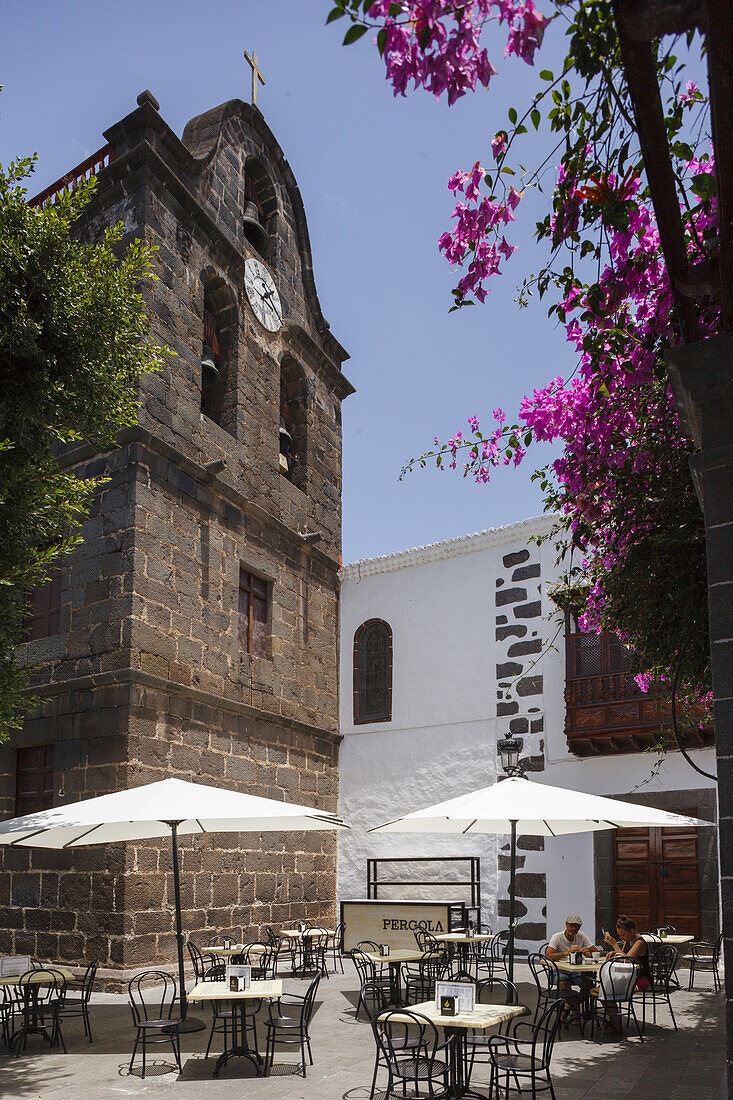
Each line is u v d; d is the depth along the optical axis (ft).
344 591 63.57
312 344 62.54
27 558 26.96
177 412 47.52
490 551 57.36
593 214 13.44
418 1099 19.34
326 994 37.17
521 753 52.75
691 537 19.17
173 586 45.52
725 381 11.12
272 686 53.52
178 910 29.35
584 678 49.01
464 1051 22.02
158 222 48.26
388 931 47.65
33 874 42.65
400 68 9.06
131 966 39.04
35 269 25.58
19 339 24.41
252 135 59.93
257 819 33.30
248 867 48.91
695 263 14.19
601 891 47.42
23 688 44.88
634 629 22.34
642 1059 25.41
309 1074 23.97
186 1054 26.48
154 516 44.80
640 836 47.03
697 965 41.96
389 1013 20.67
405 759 57.77
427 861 54.75
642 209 14.93
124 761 40.91
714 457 11.15
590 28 10.89
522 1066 20.22
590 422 18.79
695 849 45.14
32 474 26.11
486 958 41.16
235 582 50.96
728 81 9.10
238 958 37.04
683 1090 22.03
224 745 48.16
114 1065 25.14
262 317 57.26
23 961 29.48
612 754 48.29
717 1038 28.19
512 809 30.04
